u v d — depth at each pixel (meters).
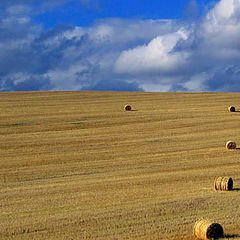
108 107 84.50
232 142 53.50
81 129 65.31
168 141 58.19
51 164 47.81
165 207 29.05
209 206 29.09
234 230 24.23
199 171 42.56
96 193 34.09
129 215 27.50
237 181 37.84
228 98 97.25
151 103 90.25
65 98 98.19
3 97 99.69
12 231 25.19
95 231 24.75
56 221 26.78
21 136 61.06
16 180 41.38
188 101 93.00
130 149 54.28
